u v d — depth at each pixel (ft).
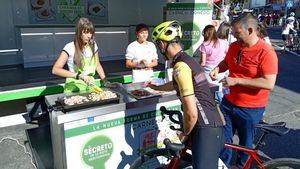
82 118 7.16
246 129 8.11
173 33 5.94
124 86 9.34
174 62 6.04
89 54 9.13
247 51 7.45
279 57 35.22
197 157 6.26
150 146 8.69
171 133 8.95
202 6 14.98
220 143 6.35
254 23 7.25
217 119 6.25
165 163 8.00
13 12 19.36
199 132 6.17
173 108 8.80
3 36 19.15
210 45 12.57
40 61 19.13
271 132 6.66
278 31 79.10
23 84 13.50
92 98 7.54
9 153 10.93
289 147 11.68
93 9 22.86
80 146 7.45
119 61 21.68
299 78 24.18
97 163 7.86
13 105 13.35
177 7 15.40
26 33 18.21
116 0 23.73
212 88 8.63
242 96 7.89
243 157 7.67
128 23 24.81
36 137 11.89
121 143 8.13
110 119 7.74
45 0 20.63
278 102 17.70
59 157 7.59
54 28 19.36
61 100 7.41
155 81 9.54
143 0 23.90
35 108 13.23
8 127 13.16
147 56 11.51
